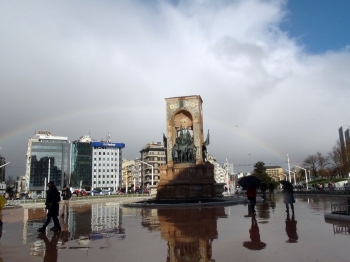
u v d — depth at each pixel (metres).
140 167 163.62
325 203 31.41
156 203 32.47
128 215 23.19
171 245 11.75
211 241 12.26
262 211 23.77
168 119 47.53
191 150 44.84
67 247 11.73
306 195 51.53
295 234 13.32
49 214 15.60
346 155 87.06
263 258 9.52
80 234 14.62
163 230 15.33
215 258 9.73
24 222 20.47
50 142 166.50
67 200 23.56
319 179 120.38
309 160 128.25
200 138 46.09
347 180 91.50
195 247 11.30
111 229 16.05
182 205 29.48
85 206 37.50
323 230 14.17
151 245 11.83
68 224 18.52
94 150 179.00
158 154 155.62
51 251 11.10
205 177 43.97
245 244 11.55
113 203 41.31
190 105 47.25
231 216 20.52
